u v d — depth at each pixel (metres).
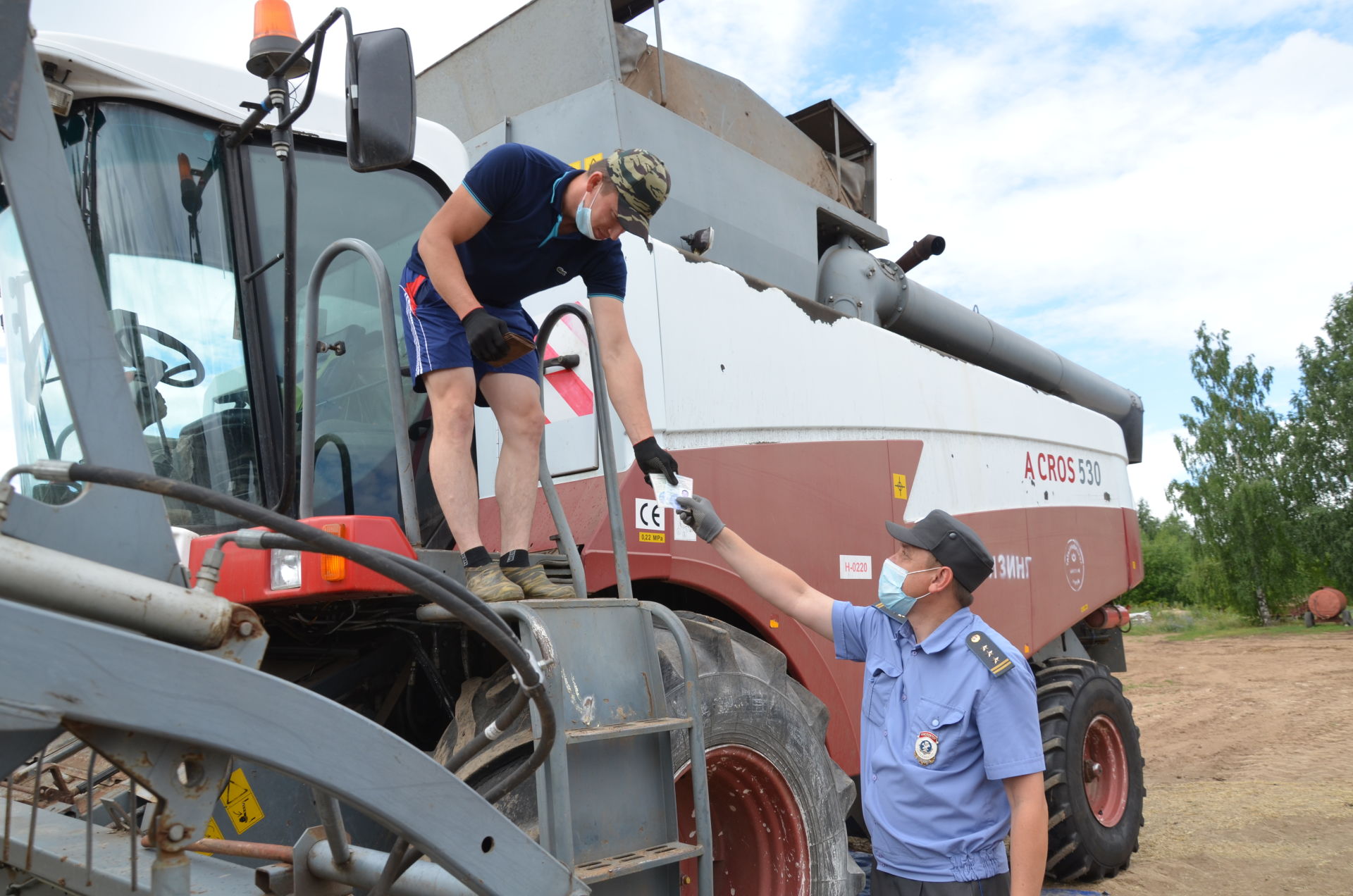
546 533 3.23
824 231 5.42
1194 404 37.81
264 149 2.80
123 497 1.60
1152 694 13.92
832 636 2.73
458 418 2.45
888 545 4.29
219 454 2.62
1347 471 34.81
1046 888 5.09
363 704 2.95
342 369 2.91
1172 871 5.40
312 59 2.17
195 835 1.46
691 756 2.62
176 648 1.39
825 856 3.09
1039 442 5.90
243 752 1.43
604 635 2.36
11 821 2.30
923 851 2.32
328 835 1.93
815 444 4.00
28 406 2.89
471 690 2.52
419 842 1.63
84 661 1.31
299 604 2.41
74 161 2.52
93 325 1.62
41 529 1.49
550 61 4.17
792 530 3.80
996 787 2.35
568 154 3.97
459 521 2.36
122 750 1.39
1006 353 6.58
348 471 2.87
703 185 4.24
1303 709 11.54
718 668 2.92
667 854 2.23
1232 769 8.34
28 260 1.56
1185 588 36.72
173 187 2.63
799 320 4.07
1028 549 5.51
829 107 5.48
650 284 3.42
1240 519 34.53
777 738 3.02
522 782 1.82
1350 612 30.08
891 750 2.43
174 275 2.60
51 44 2.43
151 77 2.57
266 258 2.76
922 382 4.82
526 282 2.62
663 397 3.37
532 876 1.82
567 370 3.38
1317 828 6.18
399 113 2.19
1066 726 5.09
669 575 3.22
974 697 2.32
